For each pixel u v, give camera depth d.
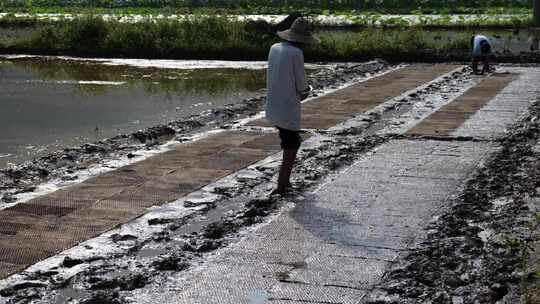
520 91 17.77
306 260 7.19
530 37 31.91
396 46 26.16
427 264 6.97
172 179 10.26
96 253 7.53
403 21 38.16
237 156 11.61
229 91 19.42
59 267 7.18
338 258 7.23
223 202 9.30
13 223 8.36
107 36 28.94
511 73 21.31
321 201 9.11
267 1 54.81
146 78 22.14
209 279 6.80
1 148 12.70
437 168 10.59
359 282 6.66
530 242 7.48
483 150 11.70
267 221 8.44
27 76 22.44
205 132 13.60
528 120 14.11
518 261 6.97
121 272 7.11
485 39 21.09
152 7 57.97
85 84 20.72
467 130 13.22
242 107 16.19
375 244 7.58
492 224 8.16
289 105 9.28
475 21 38.31
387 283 6.61
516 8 49.75
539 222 7.88
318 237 7.82
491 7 51.00
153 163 11.18
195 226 8.43
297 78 9.24
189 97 18.39
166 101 17.75
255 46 27.55
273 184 10.08
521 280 6.54
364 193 9.41
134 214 8.76
